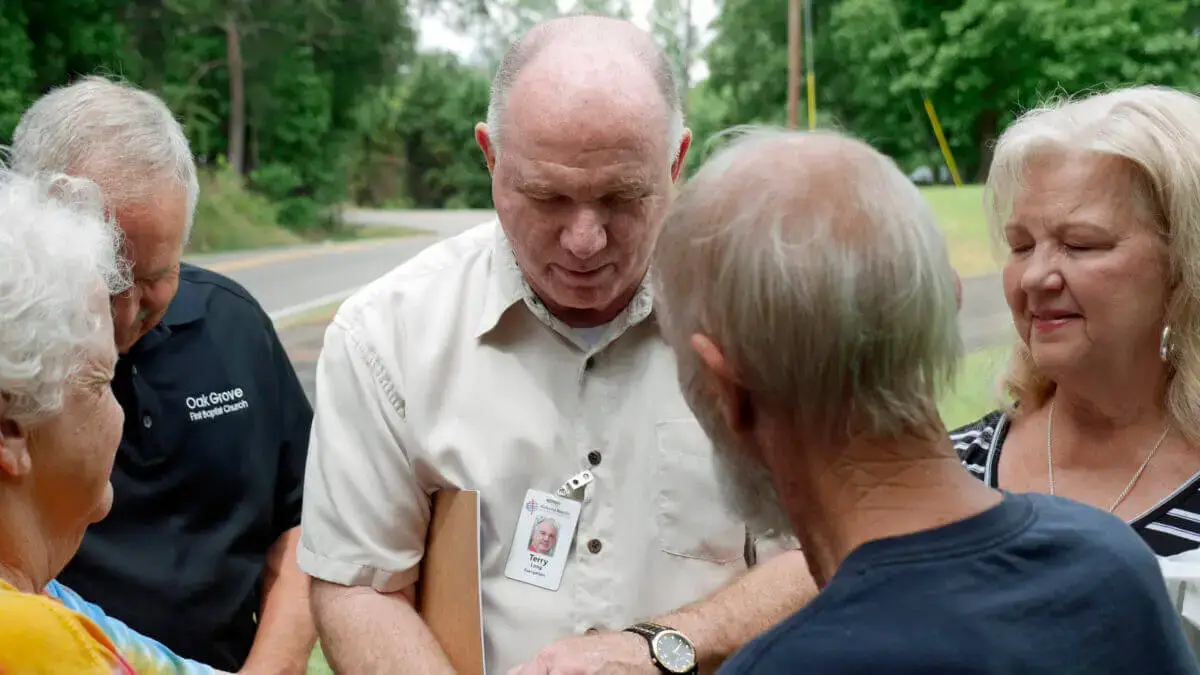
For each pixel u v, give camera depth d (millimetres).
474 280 1451
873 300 759
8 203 1002
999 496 833
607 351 1423
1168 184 1232
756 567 1380
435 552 1420
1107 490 1390
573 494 1407
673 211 866
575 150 1239
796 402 797
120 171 1411
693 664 1237
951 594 748
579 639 1262
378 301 1440
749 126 920
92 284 1010
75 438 992
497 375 1415
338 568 1401
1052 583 763
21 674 822
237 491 1731
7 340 908
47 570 1021
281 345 1854
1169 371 1345
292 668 1692
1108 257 1281
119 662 912
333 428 1418
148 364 1661
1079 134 1301
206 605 1685
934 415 810
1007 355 1550
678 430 1396
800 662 738
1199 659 1196
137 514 1657
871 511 795
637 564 1407
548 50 1311
